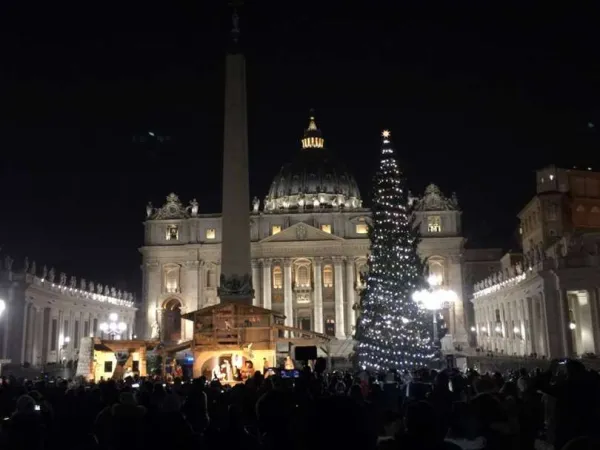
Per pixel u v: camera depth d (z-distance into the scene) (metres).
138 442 9.23
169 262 123.00
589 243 64.81
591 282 59.34
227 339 42.41
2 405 17.03
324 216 123.56
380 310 43.59
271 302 120.19
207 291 121.75
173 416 9.29
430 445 7.45
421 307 44.12
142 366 43.41
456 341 113.00
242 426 9.33
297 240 119.75
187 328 118.69
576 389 12.80
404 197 46.62
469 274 124.00
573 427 12.61
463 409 9.74
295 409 8.53
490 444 9.38
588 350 66.31
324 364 27.94
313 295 119.38
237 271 44.44
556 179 86.88
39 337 78.06
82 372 43.06
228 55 47.19
